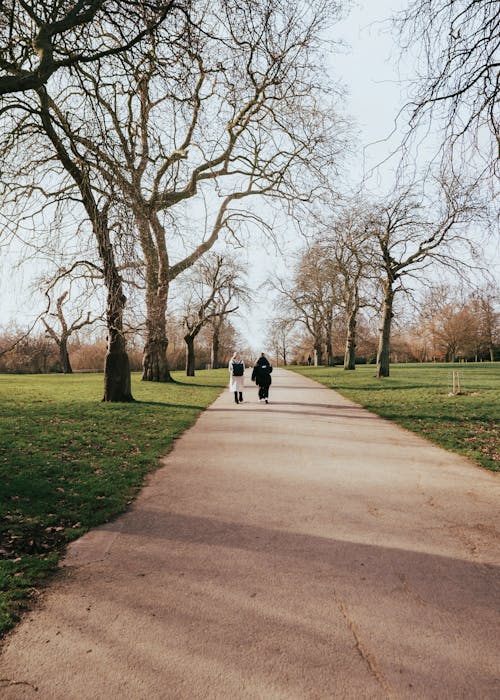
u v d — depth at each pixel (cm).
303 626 310
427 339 7069
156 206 1004
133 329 1097
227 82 843
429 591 357
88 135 749
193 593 354
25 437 930
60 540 461
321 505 565
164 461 804
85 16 601
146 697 245
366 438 998
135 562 411
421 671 266
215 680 258
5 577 375
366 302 3728
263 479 684
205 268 3478
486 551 432
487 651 284
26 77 594
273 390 2250
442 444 930
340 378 3002
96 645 290
